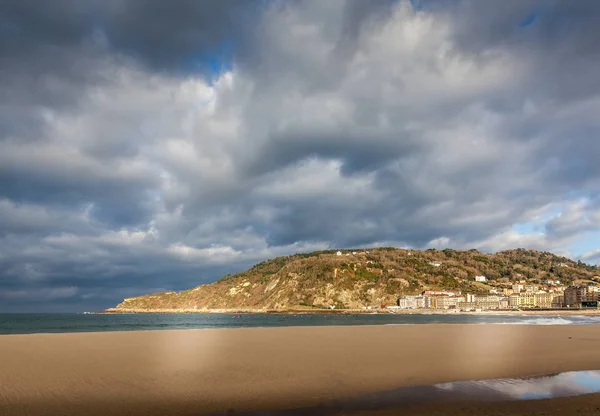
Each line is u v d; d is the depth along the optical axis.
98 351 25.55
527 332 46.44
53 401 14.09
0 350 25.66
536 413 12.38
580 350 27.94
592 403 13.62
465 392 15.37
